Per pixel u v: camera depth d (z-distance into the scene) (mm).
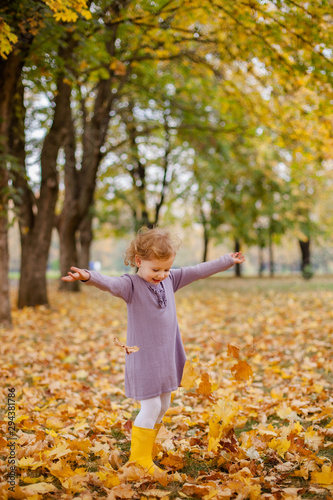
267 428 3174
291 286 16156
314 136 7844
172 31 7516
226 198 20594
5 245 8008
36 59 6715
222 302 11891
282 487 2395
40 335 7559
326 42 5668
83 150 13945
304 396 3957
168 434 3059
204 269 3004
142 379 2615
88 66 7738
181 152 18594
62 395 4219
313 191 19109
